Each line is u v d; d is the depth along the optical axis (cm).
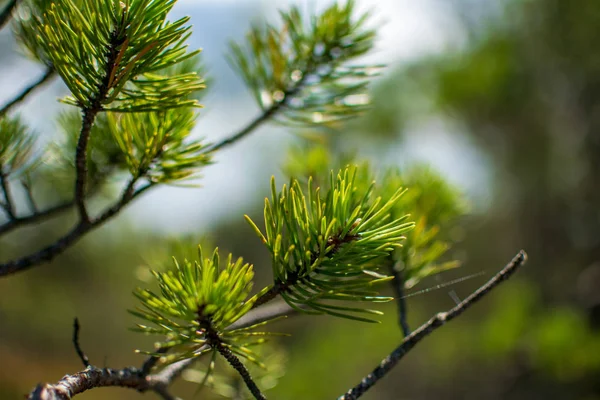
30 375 404
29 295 446
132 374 63
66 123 77
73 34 58
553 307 221
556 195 282
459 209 79
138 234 358
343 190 58
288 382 231
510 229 316
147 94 60
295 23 76
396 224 60
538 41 266
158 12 58
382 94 296
